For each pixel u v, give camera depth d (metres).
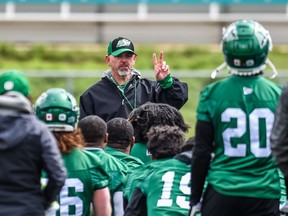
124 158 18.95
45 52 63.91
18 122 14.50
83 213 16.23
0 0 63.12
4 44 64.44
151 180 17.06
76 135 16.23
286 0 62.19
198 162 15.39
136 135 20.02
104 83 23.45
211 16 67.75
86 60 63.09
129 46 23.28
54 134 15.98
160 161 17.33
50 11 67.94
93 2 62.88
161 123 19.47
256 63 15.52
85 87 48.19
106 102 23.22
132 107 23.25
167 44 67.94
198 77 48.03
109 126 19.16
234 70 15.59
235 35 15.47
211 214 15.25
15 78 15.25
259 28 15.58
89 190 16.30
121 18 67.75
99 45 67.56
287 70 56.91
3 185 14.44
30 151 14.48
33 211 14.45
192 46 65.75
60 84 48.28
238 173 15.23
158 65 22.97
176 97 23.08
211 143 15.47
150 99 23.31
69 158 16.16
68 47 66.69
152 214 16.69
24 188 14.48
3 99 14.54
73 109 15.99
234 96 15.42
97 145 17.94
